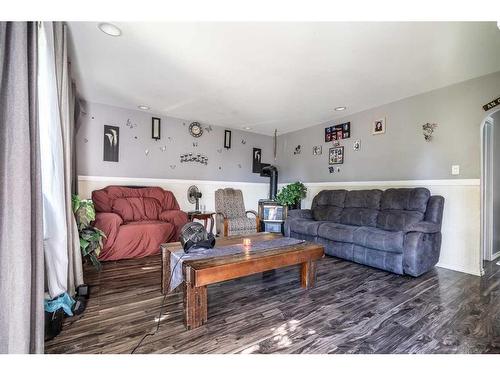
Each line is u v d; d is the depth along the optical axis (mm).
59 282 1603
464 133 2822
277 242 2391
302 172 5160
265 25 1888
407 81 2871
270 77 2803
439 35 1987
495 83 2613
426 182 3150
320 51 2248
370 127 3850
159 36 2049
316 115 4250
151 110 4090
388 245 2629
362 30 1934
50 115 1595
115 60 2453
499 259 3348
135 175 4082
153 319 1683
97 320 1656
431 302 1990
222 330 1560
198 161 4762
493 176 3367
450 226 2910
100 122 3768
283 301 1995
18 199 1042
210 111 4102
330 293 2160
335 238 3195
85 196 3648
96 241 2336
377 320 1701
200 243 2029
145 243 3166
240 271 1735
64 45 1914
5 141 1046
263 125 4977
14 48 1083
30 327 1115
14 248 1029
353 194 3682
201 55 2346
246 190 5473
